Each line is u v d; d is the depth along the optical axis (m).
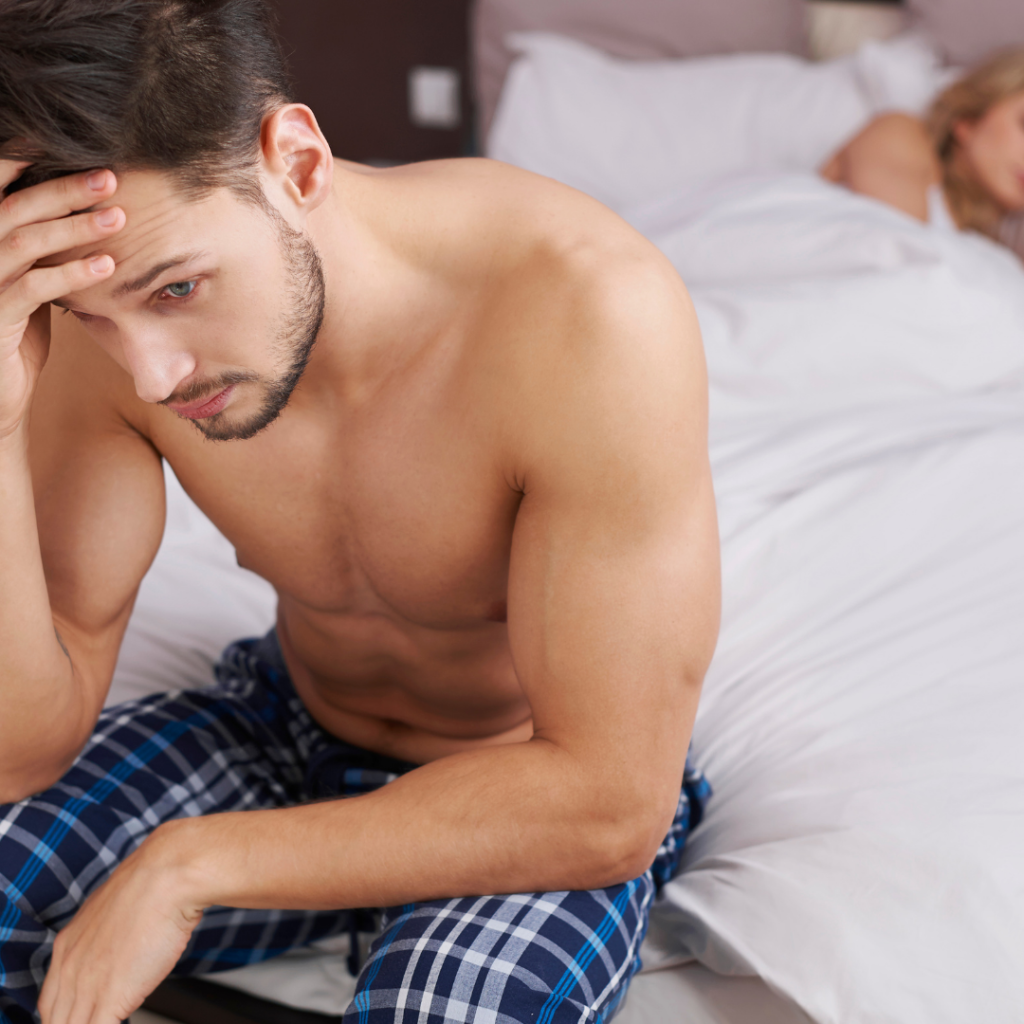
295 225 0.65
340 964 0.96
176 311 0.62
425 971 0.70
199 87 0.58
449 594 0.81
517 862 0.72
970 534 1.30
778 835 0.92
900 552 1.28
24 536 0.75
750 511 1.38
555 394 0.69
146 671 1.17
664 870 0.93
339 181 0.73
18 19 0.55
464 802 0.72
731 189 2.16
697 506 0.71
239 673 1.10
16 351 0.69
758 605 1.23
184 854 0.74
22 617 0.76
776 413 1.68
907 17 2.65
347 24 2.73
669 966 0.92
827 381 1.71
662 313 0.70
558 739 0.72
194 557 1.38
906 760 0.94
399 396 0.75
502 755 0.73
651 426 0.68
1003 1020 0.74
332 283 0.71
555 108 2.48
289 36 2.72
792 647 1.16
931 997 0.76
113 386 0.83
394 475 0.77
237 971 0.95
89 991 0.73
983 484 1.37
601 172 2.46
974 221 2.39
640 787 0.71
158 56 0.56
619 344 0.68
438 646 0.86
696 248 2.01
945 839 0.84
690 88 2.51
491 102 2.66
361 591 0.85
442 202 0.75
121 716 0.95
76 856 0.83
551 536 0.70
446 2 2.75
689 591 0.70
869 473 1.41
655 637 0.69
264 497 0.81
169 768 0.92
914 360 1.74
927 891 0.81
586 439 0.69
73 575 0.84
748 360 1.71
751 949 0.82
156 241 0.59
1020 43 2.49
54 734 0.81
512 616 0.73
